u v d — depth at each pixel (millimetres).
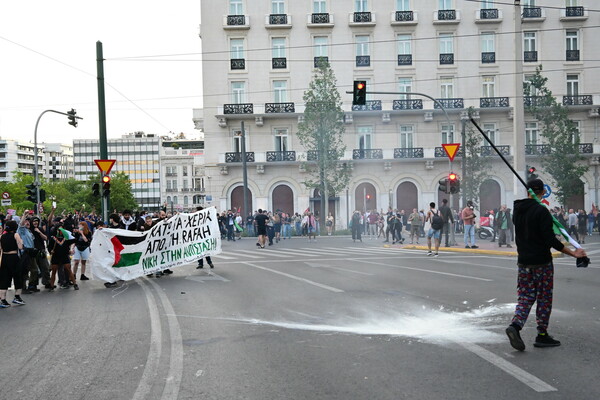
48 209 88812
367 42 48750
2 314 10617
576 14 47250
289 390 5133
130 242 14984
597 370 5445
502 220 23500
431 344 6621
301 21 48812
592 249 23438
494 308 8930
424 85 48406
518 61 22000
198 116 59656
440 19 47938
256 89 48750
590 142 47750
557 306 8992
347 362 5984
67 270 14172
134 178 142125
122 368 6129
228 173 49094
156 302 10914
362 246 28328
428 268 15773
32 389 5508
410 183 49219
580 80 47594
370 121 48844
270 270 16266
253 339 7254
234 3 49062
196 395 5102
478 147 46781
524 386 5012
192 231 16766
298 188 48906
